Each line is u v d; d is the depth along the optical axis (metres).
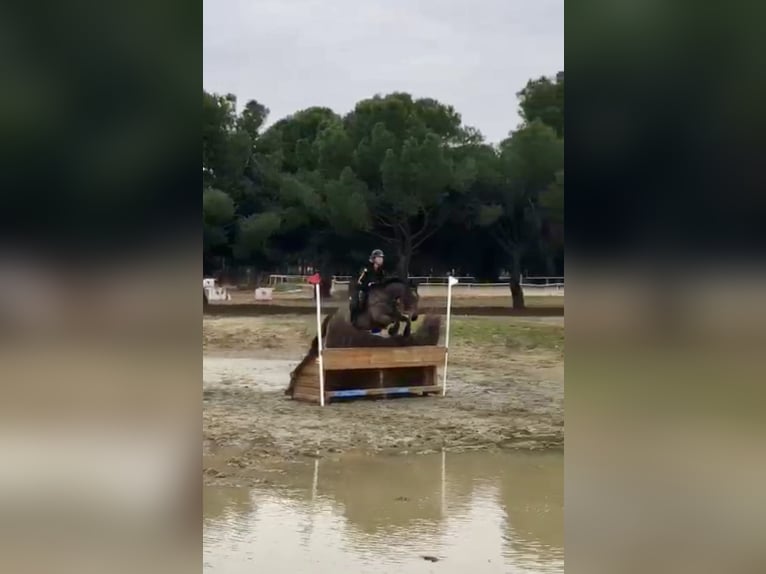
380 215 31.48
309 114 33.88
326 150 31.33
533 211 30.33
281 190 30.45
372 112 31.89
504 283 31.38
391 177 29.48
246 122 30.89
